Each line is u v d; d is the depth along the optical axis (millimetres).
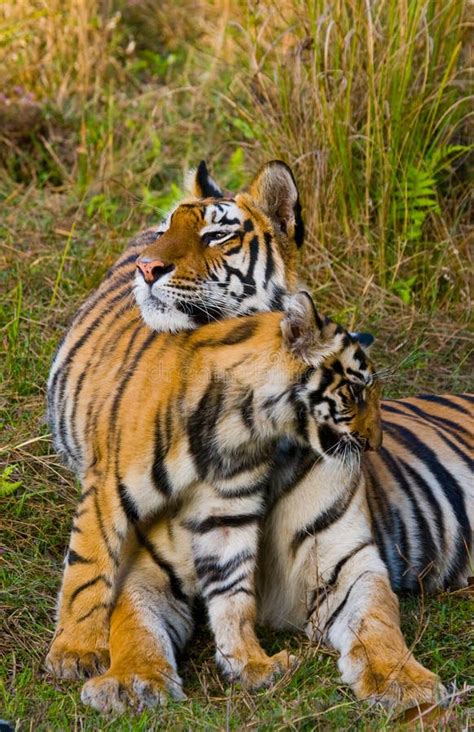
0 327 12492
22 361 11836
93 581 8109
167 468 8180
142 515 8266
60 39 18484
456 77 14258
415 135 13711
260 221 9703
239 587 8391
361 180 13867
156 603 8336
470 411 10555
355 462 8555
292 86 14172
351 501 8648
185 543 8492
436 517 9664
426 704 7434
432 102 13836
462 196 14430
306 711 7320
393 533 9430
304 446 8570
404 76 13477
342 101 13656
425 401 10656
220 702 7738
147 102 17953
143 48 20172
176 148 16859
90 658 7910
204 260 9242
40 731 6969
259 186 9789
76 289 13336
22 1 18641
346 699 7668
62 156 16844
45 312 12859
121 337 9148
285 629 8859
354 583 8453
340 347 8344
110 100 17047
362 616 8141
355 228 13883
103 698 7434
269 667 7895
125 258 10695
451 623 8805
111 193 15828
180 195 14555
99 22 18797
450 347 13164
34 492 10023
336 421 8398
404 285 13695
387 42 13734
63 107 17594
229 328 8406
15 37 18234
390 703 7480
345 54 13562
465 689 7422
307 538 8641
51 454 10680
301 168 13922
